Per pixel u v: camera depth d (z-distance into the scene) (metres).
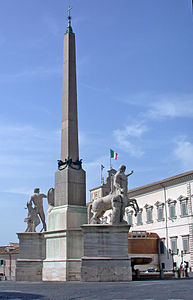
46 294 15.99
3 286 21.69
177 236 66.12
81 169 28.34
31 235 29.47
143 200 75.94
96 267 23.89
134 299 12.96
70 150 28.50
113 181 26.42
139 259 28.06
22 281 28.12
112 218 25.06
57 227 26.94
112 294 15.12
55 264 26.14
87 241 24.38
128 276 23.84
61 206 27.39
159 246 69.62
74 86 29.94
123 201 25.47
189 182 65.25
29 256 29.17
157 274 29.17
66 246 25.77
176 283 20.67
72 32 31.12
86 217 27.17
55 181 28.39
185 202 65.31
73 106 29.48
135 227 77.00
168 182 69.38
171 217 67.94
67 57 30.28
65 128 29.05
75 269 25.38
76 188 27.73
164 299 12.65
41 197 31.00
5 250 77.38
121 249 24.28
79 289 18.03
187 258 63.47
